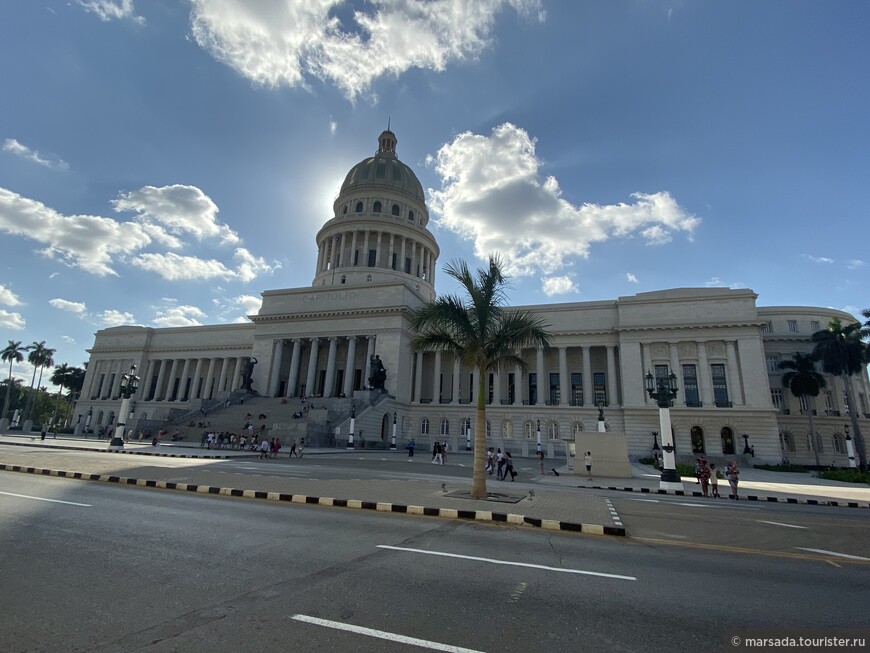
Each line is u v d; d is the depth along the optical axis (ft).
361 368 229.45
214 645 15.58
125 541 28.07
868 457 197.88
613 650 16.42
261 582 21.97
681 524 43.68
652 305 197.88
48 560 23.77
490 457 102.01
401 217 288.51
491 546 31.17
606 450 104.42
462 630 17.57
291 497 47.09
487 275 58.75
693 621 19.40
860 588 24.91
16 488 46.16
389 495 50.34
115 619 17.34
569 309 213.05
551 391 215.31
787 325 220.43
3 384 373.81
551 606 20.43
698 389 184.85
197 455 105.09
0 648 14.84
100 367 304.50
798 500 72.49
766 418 172.45
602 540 34.86
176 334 293.02
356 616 18.47
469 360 57.31
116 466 67.72
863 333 176.24
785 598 22.77
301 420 158.10
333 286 229.45
